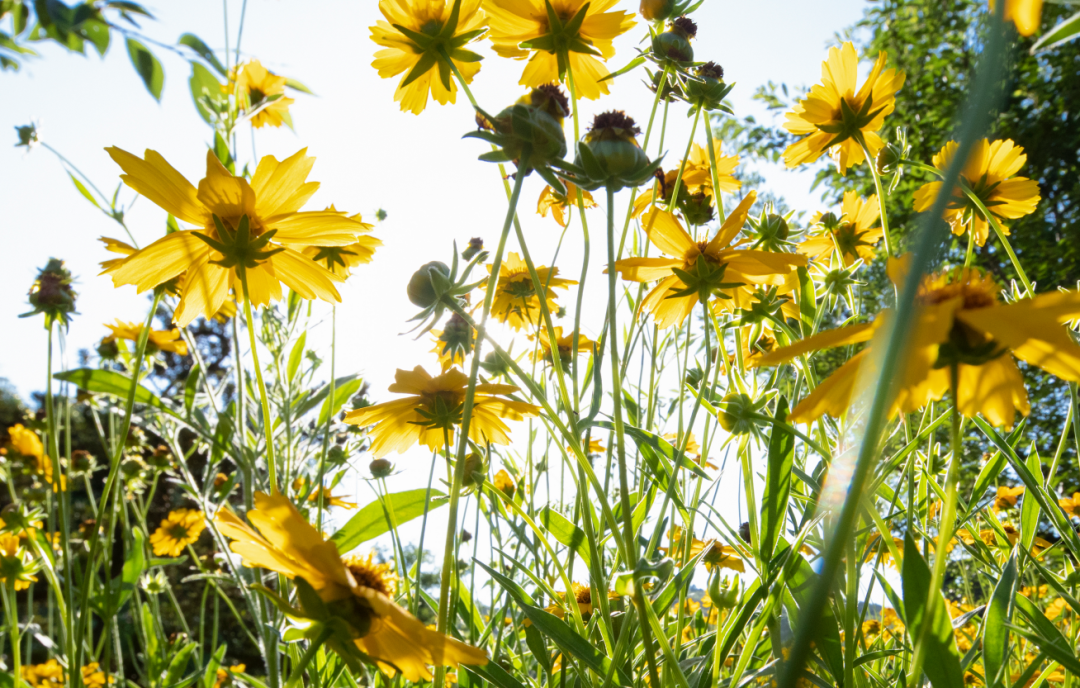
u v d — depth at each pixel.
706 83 0.43
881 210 0.45
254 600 0.51
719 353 0.42
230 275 0.42
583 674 0.37
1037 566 0.36
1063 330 0.25
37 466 0.81
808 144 0.50
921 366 0.28
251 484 0.56
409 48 0.41
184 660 0.64
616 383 0.34
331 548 0.31
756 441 0.40
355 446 0.66
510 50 0.43
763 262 0.38
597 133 0.37
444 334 0.48
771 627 0.32
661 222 0.39
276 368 0.63
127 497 0.90
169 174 0.39
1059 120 1.47
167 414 0.62
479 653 0.31
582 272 0.39
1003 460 0.39
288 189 0.40
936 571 0.29
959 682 0.30
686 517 0.39
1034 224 1.47
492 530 0.51
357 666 0.31
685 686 0.33
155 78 0.50
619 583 0.33
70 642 0.51
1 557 0.61
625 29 0.41
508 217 0.34
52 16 0.46
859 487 0.17
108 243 0.48
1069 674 0.36
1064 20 0.21
